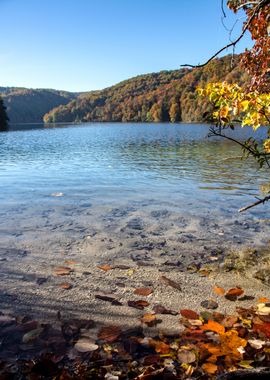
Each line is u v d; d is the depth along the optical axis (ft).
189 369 8.04
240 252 16.34
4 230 19.69
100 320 10.35
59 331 9.75
